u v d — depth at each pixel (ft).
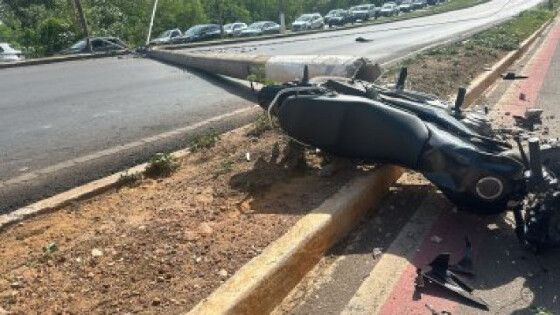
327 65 28.86
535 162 12.45
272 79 33.37
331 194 15.44
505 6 211.41
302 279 12.55
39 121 28.94
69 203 16.10
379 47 66.64
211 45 92.84
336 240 14.08
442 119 15.62
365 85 19.15
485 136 16.06
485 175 13.41
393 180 17.61
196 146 20.95
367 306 11.50
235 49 77.92
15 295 11.16
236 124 26.30
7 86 44.19
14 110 32.53
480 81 32.99
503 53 47.42
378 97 17.26
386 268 12.85
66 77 48.67
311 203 14.96
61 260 12.48
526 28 78.23
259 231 13.38
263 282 11.17
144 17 150.10
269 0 237.25
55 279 11.71
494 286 12.03
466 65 39.24
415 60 42.60
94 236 13.61
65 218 15.14
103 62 62.69
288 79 31.65
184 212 14.83
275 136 21.39
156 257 12.35
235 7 201.98
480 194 13.60
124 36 124.16
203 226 13.80
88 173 19.62
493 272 12.57
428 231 14.56
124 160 21.12
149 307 10.59
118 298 10.93
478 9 203.72
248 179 17.04
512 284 12.07
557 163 13.65
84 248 12.95
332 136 16.14
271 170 17.70
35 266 12.26
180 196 16.12
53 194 17.67
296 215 14.24
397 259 13.21
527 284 12.04
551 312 11.05
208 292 10.96
